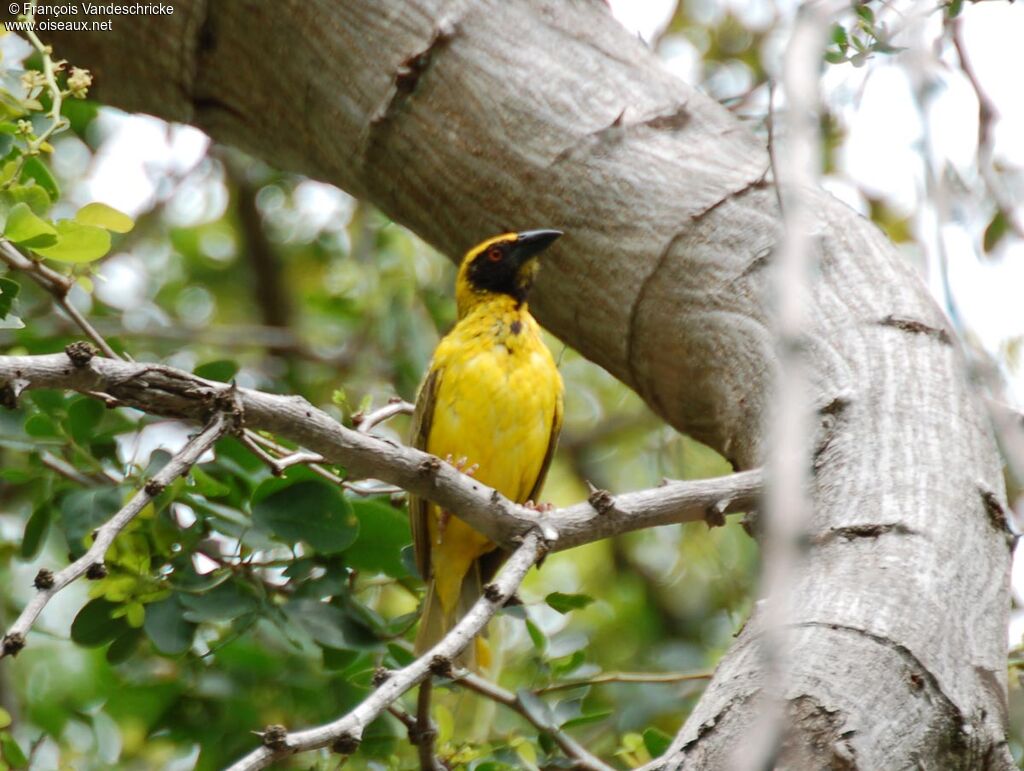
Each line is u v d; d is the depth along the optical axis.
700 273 8.52
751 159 8.88
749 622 6.46
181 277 18.12
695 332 8.47
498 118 9.17
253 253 17.58
